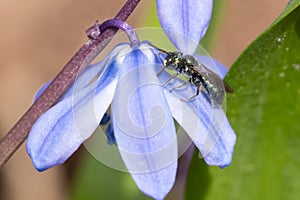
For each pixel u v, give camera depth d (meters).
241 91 0.13
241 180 0.14
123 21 0.12
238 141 0.14
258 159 0.14
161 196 0.11
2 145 0.13
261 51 0.13
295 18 0.12
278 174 0.14
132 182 0.15
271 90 0.13
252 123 0.14
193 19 0.12
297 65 0.13
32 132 0.12
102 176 0.15
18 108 0.20
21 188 0.18
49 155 0.12
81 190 0.15
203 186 0.14
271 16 0.20
